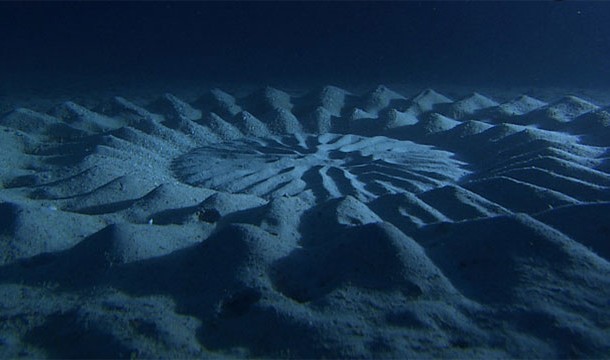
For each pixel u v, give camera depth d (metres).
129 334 1.98
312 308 2.15
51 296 2.36
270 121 7.04
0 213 3.01
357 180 4.75
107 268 2.50
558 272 2.26
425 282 2.28
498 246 2.49
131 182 4.02
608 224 2.65
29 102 9.84
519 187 3.67
